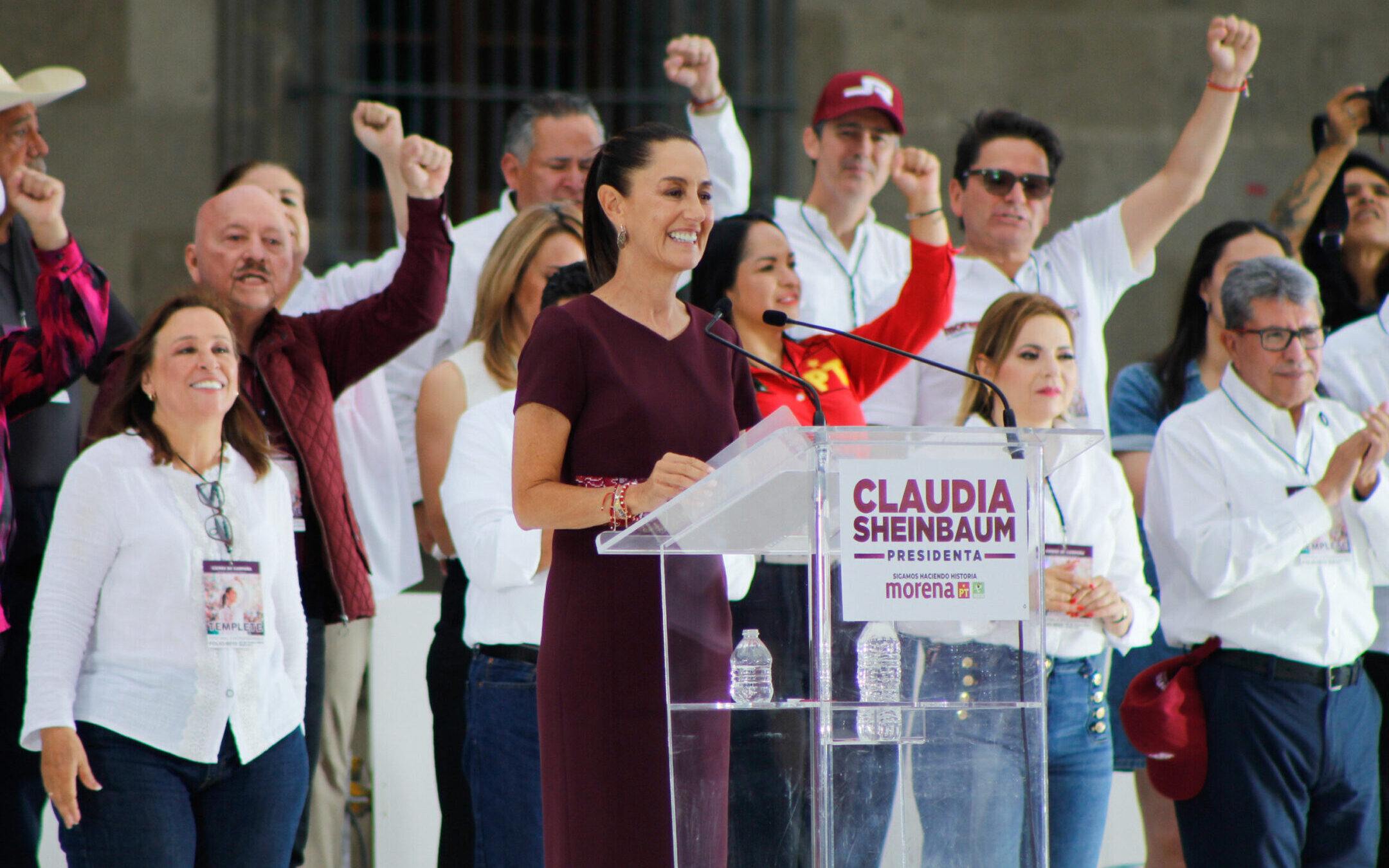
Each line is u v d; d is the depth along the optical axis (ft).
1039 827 20.22
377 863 40.11
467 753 32.09
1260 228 42.80
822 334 35.76
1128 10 72.69
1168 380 43.75
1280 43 73.51
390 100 68.69
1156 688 34.94
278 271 34.58
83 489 27.81
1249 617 34.42
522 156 43.96
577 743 23.80
